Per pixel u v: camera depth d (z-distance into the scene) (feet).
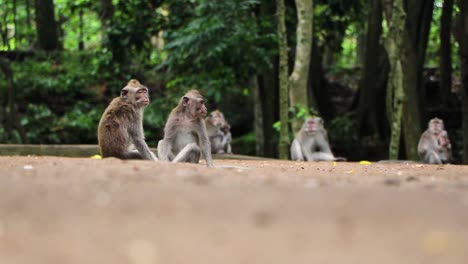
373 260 9.90
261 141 76.18
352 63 116.98
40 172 21.27
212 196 15.58
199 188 17.04
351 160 79.46
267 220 12.80
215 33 61.00
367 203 14.76
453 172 30.04
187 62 65.31
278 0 56.54
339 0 73.77
